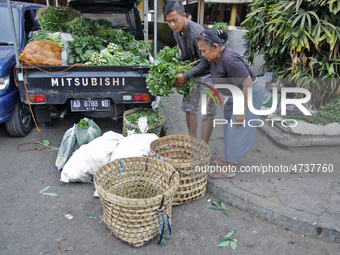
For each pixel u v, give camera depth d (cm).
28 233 239
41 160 356
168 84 304
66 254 219
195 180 271
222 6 1212
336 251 230
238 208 275
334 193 280
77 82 357
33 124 461
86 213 265
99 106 373
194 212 270
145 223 216
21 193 291
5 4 486
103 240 234
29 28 514
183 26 307
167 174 249
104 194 211
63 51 398
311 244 236
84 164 302
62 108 407
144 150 300
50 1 761
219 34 273
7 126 395
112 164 256
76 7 552
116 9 564
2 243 228
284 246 233
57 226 248
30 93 353
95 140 319
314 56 324
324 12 306
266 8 365
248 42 427
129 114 385
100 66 357
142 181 271
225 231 248
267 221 260
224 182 295
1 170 330
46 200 282
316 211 254
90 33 462
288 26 320
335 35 297
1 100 361
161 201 211
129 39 489
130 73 366
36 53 356
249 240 239
